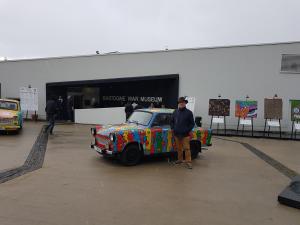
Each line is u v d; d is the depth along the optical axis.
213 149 12.26
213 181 7.44
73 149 10.95
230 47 18.89
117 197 5.99
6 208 5.22
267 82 18.50
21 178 7.02
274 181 7.68
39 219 4.82
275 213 5.52
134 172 7.97
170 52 19.97
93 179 7.17
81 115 21.39
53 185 6.58
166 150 9.19
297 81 18.17
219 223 4.98
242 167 9.12
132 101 22.19
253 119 18.64
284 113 18.36
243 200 6.15
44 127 18.09
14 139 13.03
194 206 5.69
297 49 18.06
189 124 8.70
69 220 4.84
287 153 12.00
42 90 23.38
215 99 18.11
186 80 19.70
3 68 24.39
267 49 18.41
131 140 8.63
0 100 15.20
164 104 20.89
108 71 21.55
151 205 5.64
